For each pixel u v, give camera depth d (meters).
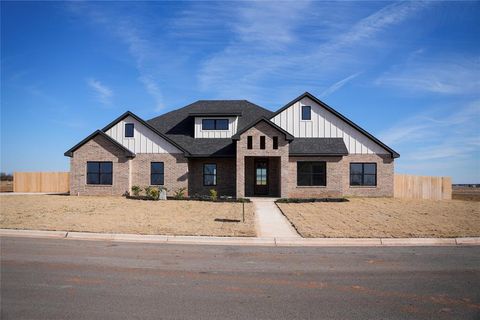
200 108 34.66
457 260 9.95
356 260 9.91
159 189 26.31
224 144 29.66
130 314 5.89
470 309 6.25
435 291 7.22
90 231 13.62
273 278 8.09
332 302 6.55
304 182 28.28
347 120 29.11
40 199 25.22
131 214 17.98
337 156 28.02
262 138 26.80
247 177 29.02
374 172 28.98
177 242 12.44
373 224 15.60
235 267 9.05
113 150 28.41
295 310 6.15
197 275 8.28
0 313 5.86
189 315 5.89
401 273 8.58
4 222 15.25
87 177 28.61
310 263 9.53
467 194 45.59
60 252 10.53
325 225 15.32
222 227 14.63
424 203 24.45
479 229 14.48
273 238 12.85
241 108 34.00
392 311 6.14
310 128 29.36
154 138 29.02
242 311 6.09
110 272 8.44
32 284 7.43
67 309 6.07
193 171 29.58
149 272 8.49
